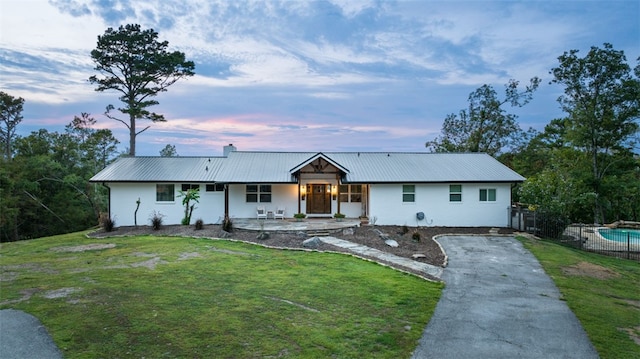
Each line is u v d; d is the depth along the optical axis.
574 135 30.97
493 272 12.06
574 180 26.39
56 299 8.49
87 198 34.91
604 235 21.33
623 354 6.30
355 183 20.88
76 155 35.25
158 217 21.31
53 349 6.02
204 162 23.86
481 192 21.34
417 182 20.83
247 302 8.35
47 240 17.64
